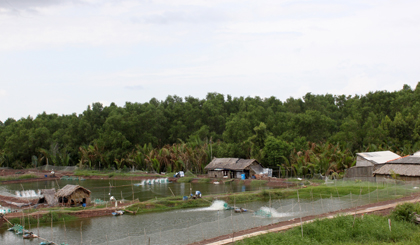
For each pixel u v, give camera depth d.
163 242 37.91
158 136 162.88
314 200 59.06
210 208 58.81
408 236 34.19
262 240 33.50
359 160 83.12
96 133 152.88
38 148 144.00
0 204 61.69
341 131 124.31
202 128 150.62
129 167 131.75
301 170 92.31
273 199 65.06
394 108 143.25
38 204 60.44
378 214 42.66
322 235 34.66
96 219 52.03
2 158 144.25
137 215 54.50
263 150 107.12
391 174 66.62
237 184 90.19
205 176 108.00
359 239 33.97
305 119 128.88
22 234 43.72
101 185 93.31
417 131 107.62
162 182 98.56
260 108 158.88
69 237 42.53
